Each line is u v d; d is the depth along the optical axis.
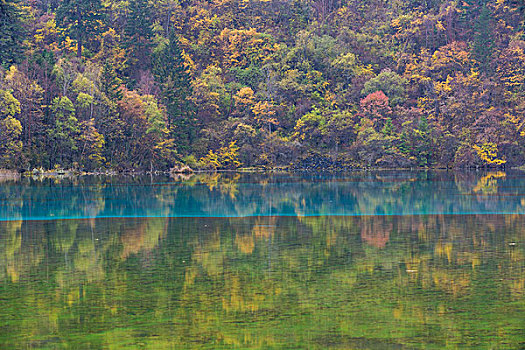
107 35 168.50
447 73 167.75
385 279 23.58
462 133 142.00
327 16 199.25
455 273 24.44
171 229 38.03
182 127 141.00
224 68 182.12
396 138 139.62
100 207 51.47
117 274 24.72
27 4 188.12
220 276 24.30
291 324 18.17
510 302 20.19
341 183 86.50
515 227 37.38
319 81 167.88
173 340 16.86
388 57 178.62
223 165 145.12
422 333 17.28
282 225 39.88
